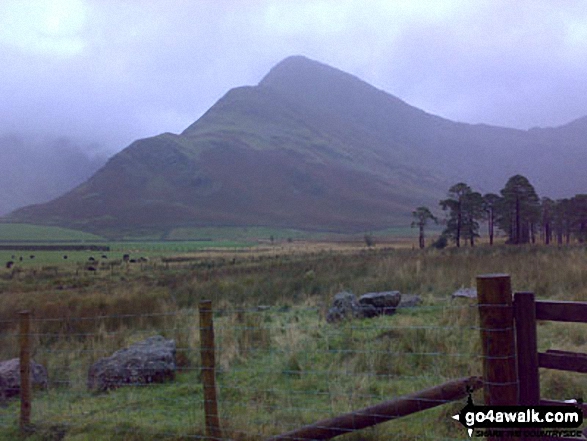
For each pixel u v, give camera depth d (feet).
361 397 20.17
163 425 19.42
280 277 64.28
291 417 18.94
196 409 20.88
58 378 27.25
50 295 61.46
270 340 30.07
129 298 50.67
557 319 12.02
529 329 12.16
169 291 59.77
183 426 18.95
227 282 63.31
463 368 22.02
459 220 155.63
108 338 33.71
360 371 23.56
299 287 54.29
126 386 25.02
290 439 15.81
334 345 27.76
